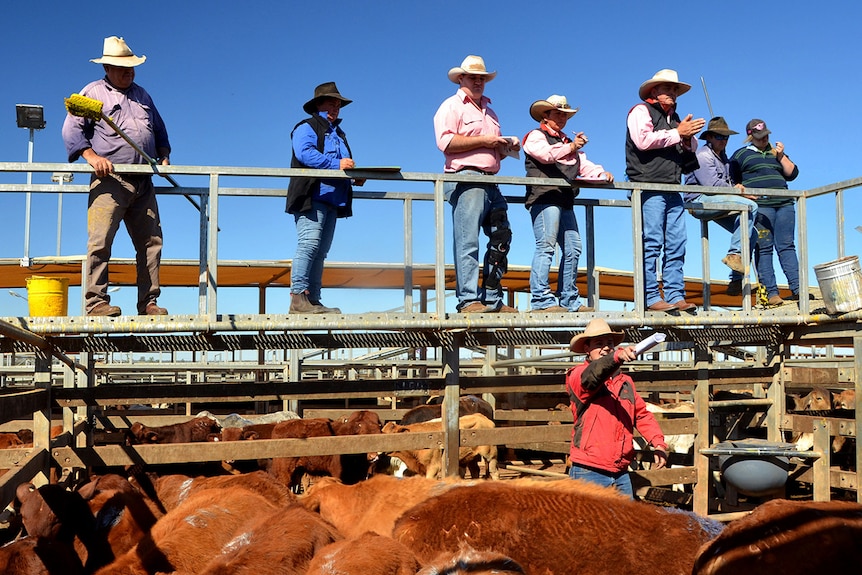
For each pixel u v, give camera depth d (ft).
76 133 19.83
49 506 14.87
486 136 22.20
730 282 27.48
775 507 10.99
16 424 32.68
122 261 31.09
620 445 18.24
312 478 26.61
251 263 32.35
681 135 23.27
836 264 22.97
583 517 13.25
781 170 28.35
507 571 11.30
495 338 23.15
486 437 22.07
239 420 32.22
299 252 21.29
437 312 20.63
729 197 25.89
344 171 20.25
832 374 33.37
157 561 14.05
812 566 10.34
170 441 24.93
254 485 18.30
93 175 19.83
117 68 20.30
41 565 13.46
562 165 22.47
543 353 53.26
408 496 16.25
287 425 26.55
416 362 40.19
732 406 26.35
